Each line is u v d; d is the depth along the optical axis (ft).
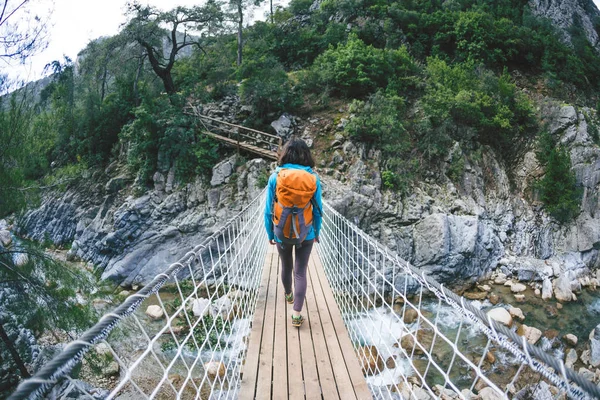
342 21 83.25
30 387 2.73
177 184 51.67
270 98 57.93
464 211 48.80
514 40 83.61
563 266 50.06
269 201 10.00
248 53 83.25
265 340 10.39
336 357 9.57
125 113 67.26
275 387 8.39
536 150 60.59
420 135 55.83
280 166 9.77
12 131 25.86
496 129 61.77
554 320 36.99
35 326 26.58
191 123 54.80
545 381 24.12
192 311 33.47
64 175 29.50
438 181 52.49
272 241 10.82
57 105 44.47
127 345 28.73
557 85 81.00
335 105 60.39
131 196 53.31
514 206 55.62
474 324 4.58
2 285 26.32
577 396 3.18
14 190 26.20
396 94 59.62
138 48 68.33
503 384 24.81
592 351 29.91
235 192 48.93
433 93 59.26
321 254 20.61
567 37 107.04
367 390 8.27
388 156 51.65
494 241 48.44
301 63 78.54
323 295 13.73
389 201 47.29
